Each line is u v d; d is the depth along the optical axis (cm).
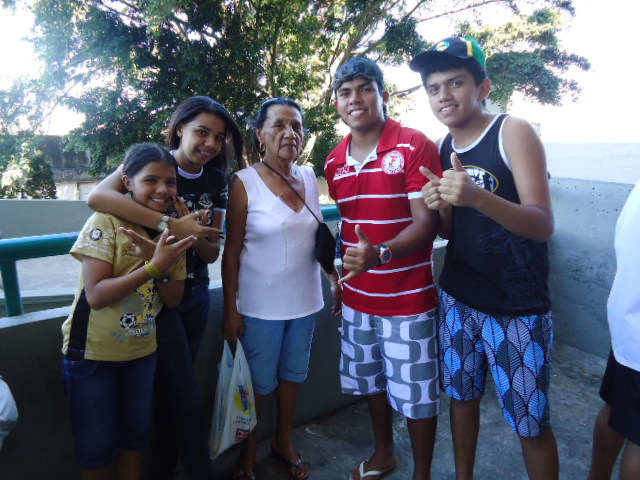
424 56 143
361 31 1131
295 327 179
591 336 288
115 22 948
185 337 154
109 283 126
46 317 156
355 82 158
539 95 1172
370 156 161
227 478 190
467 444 167
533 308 142
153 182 135
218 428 170
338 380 236
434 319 169
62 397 161
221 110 156
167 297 142
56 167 1370
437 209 149
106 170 1388
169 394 150
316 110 1088
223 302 181
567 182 288
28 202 718
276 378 186
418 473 178
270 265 169
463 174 125
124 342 136
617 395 130
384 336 171
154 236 140
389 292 165
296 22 1040
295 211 170
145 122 1061
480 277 149
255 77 1052
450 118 145
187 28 973
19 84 1060
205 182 166
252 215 167
